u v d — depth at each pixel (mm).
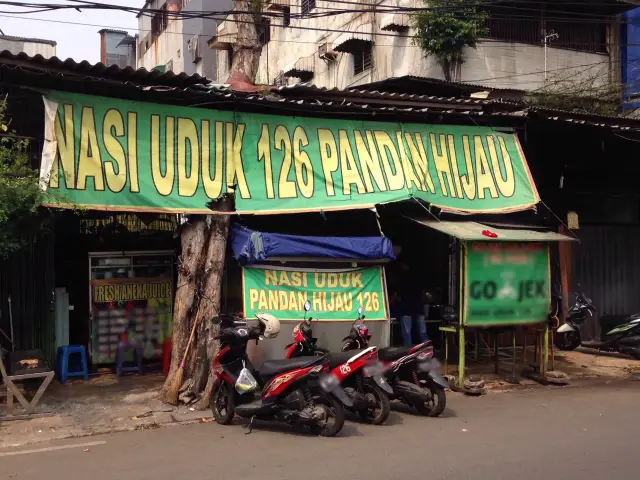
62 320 9367
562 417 7145
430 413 7238
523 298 9273
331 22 20203
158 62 33594
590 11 17312
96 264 9828
